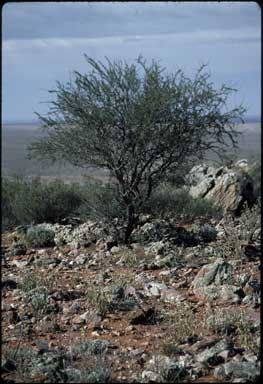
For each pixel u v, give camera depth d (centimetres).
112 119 1135
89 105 1141
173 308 797
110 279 938
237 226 1241
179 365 612
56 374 598
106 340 692
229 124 1179
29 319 773
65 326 748
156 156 1182
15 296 870
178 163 1200
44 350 657
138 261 1047
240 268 965
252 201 1588
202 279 877
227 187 1580
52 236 1252
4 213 1454
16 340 697
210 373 610
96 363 623
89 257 1101
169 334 708
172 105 1138
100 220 1288
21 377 600
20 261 1098
